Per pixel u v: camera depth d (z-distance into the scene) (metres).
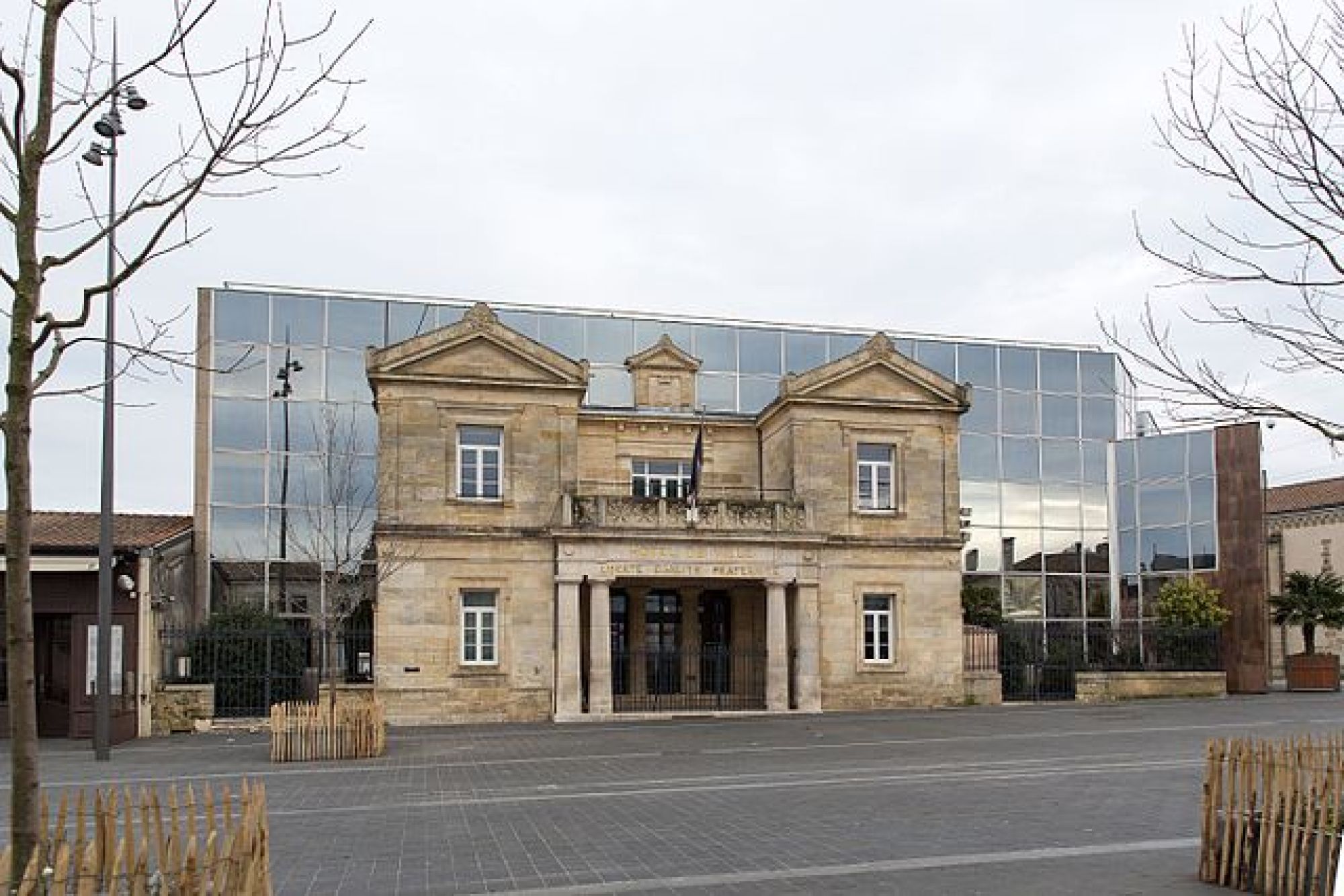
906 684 39.19
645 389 43.84
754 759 23.30
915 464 40.47
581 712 35.78
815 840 13.56
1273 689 49.00
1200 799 16.77
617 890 11.12
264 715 34.16
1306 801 10.21
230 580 39.16
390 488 35.75
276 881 11.85
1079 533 49.44
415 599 35.47
